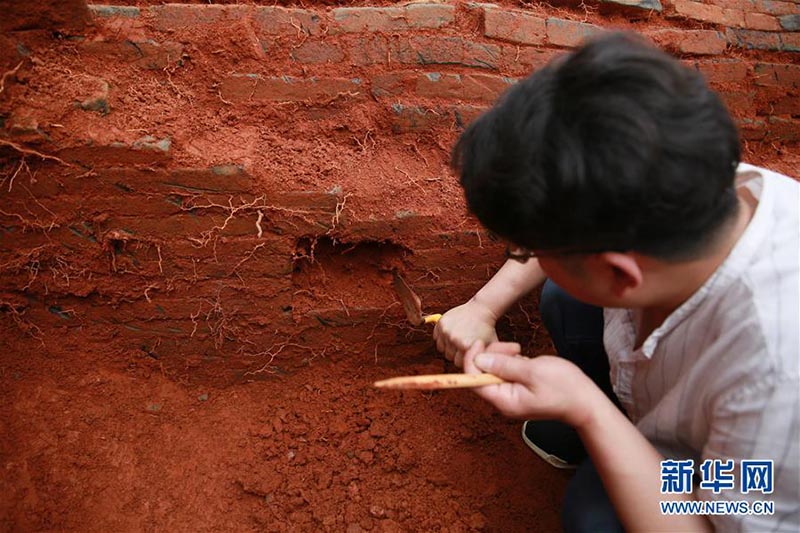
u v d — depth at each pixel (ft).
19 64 4.28
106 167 4.45
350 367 5.95
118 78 4.58
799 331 2.64
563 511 4.57
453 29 5.37
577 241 2.53
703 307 2.99
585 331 4.82
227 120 4.92
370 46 5.15
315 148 5.05
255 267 5.11
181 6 4.77
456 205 5.30
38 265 4.86
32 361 5.25
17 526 4.58
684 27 6.73
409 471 5.48
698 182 2.33
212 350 5.56
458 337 4.40
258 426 5.58
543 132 2.31
